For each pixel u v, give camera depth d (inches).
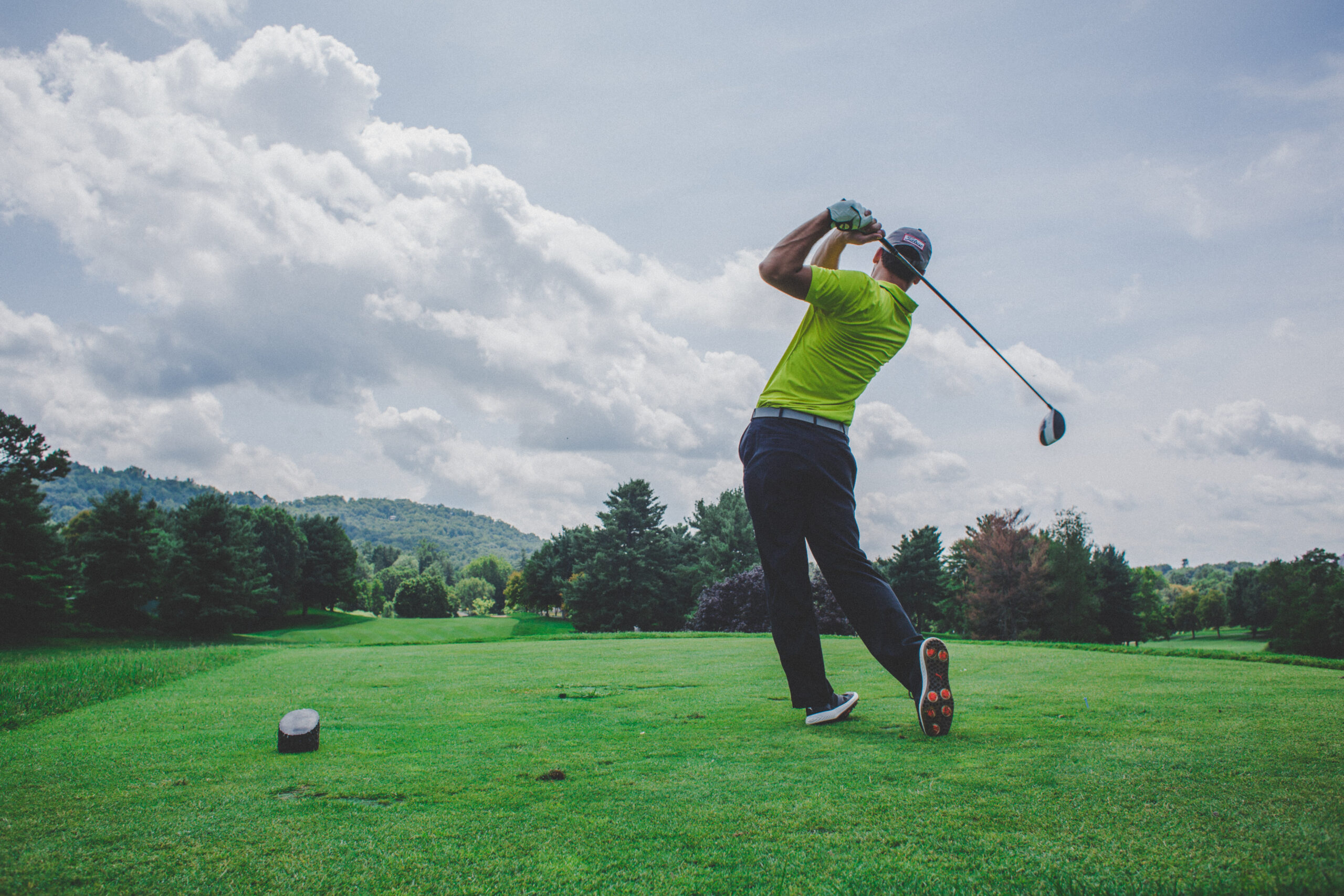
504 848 68.1
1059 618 1526.8
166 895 58.8
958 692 164.9
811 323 133.3
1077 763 92.6
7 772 103.4
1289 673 208.1
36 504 1322.6
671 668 255.3
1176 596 3826.3
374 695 194.1
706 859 63.6
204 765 107.3
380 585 4192.9
